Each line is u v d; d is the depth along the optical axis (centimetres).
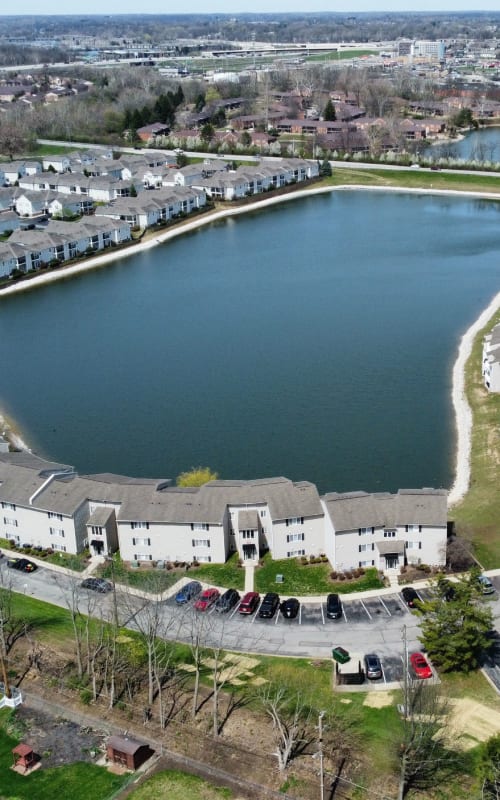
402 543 10506
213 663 8988
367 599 10000
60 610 10069
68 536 11250
